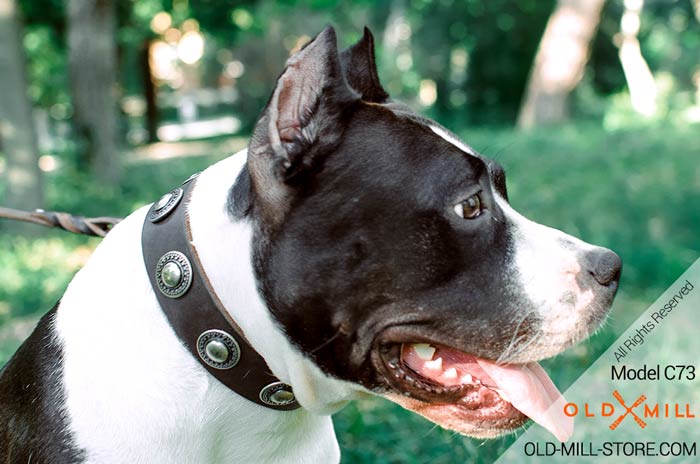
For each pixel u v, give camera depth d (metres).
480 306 0.74
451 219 0.73
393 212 0.72
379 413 1.29
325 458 0.85
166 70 12.27
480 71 8.24
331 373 0.75
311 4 6.67
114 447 0.73
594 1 6.03
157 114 7.71
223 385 0.75
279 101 0.71
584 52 6.13
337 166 0.73
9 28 3.02
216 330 0.74
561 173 3.37
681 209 2.59
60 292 2.19
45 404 0.76
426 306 0.73
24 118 3.07
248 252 0.73
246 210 0.74
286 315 0.73
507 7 7.96
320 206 0.72
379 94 0.83
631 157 3.64
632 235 2.39
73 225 0.93
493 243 0.75
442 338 0.74
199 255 0.74
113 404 0.74
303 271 0.72
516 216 0.77
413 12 8.37
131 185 4.10
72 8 4.11
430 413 0.77
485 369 0.77
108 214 3.42
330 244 0.72
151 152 6.45
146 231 0.77
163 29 6.54
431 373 0.76
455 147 0.75
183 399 0.74
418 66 8.53
